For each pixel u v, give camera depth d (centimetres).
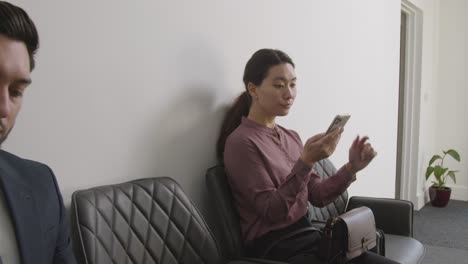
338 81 258
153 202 125
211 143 164
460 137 464
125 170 130
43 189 77
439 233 348
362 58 288
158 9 138
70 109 114
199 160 159
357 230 135
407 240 191
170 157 146
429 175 446
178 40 147
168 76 143
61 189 113
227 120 166
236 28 174
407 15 418
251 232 145
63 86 112
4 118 65
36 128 107
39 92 107
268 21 193
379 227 205
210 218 164
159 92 141
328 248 134
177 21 146
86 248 102
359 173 289
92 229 105
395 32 344
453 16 461
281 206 134
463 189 466
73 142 115
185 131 152
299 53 219
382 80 323
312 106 232
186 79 151
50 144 110
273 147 151
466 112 459
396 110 355
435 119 476
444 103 472
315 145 130
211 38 161
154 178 131
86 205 107
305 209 151
